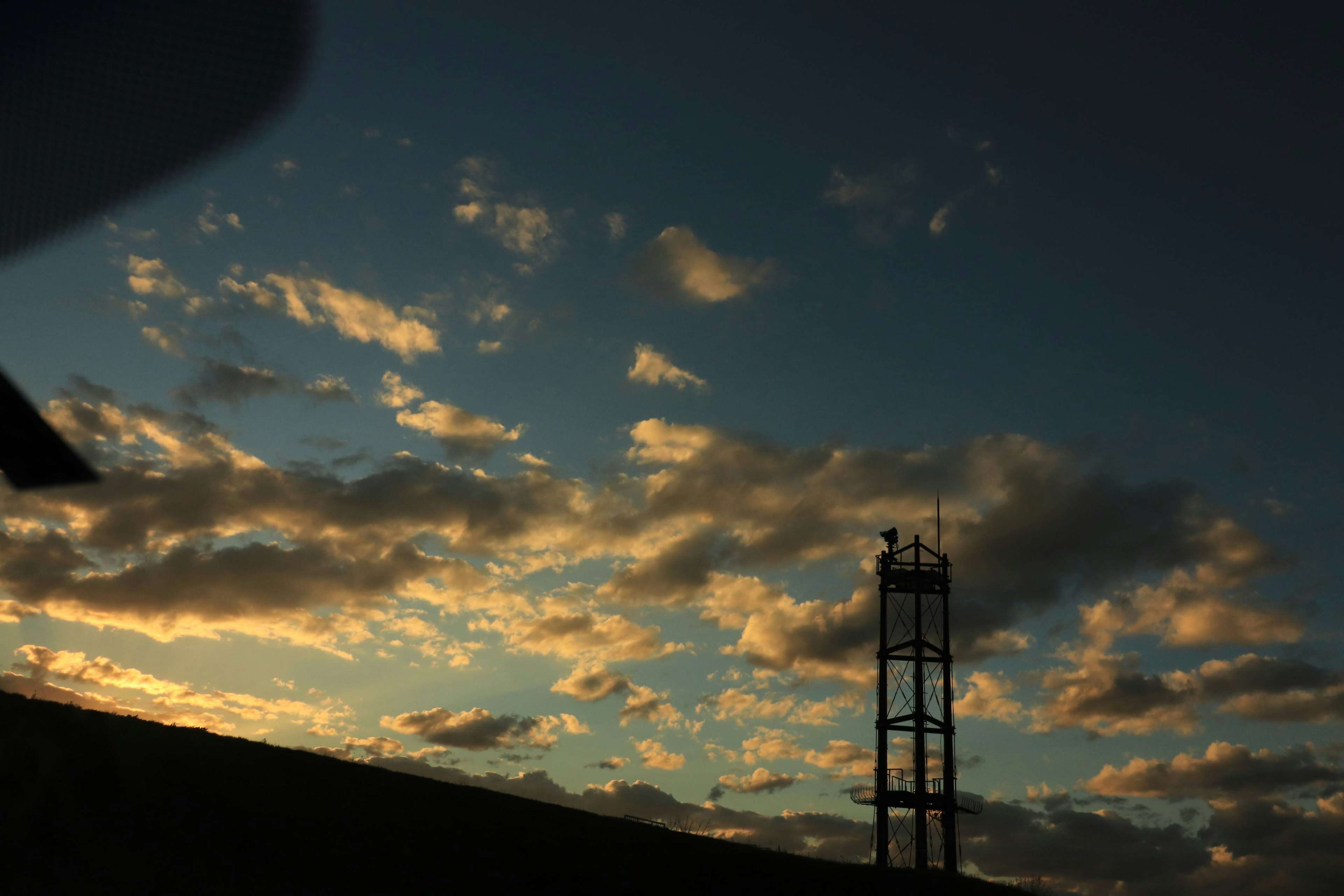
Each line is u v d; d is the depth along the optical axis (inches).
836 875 1371.8
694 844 1408.7
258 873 952.9
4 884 813.9
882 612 2223.2
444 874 1072.8
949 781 2050.9
